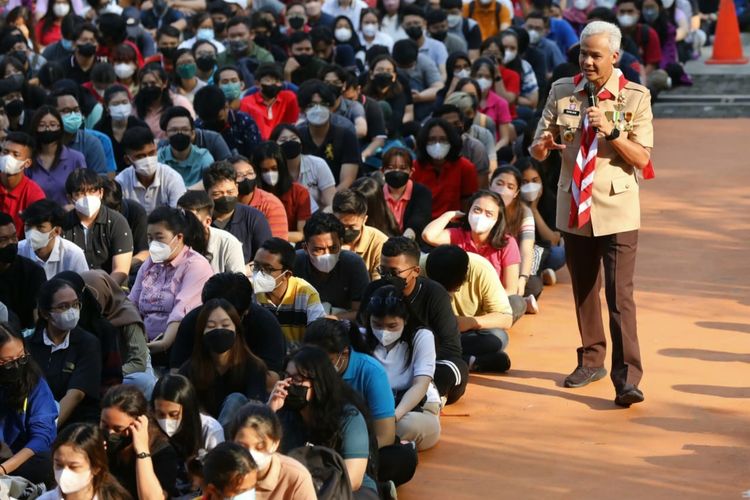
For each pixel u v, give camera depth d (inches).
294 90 650.2
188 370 319.9
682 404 371.9
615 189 363.3
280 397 278.8
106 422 278.5
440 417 366.9
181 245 383.9
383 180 491.5
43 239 392.5
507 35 717.3
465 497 315.0
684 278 498.6
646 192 633.6
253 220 433.4
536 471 329.4
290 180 482.6
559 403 375.9
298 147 505.7
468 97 573.3
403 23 762.8
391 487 303.4
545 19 797.2
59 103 513.7
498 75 684.7
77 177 416.2
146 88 589.9
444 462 336.5
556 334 439.2
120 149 560.4
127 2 891.4
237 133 555.5
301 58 693.3
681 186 642.8
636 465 331.0
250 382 320.5
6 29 731.4
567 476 325.7
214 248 405.1
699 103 836.0
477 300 400.8
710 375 395.2
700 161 698.2
